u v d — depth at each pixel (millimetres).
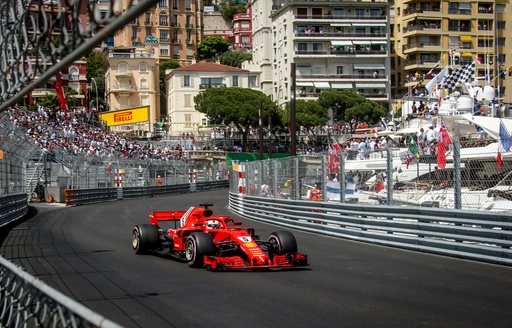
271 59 88562
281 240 11461
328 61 81250
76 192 35250
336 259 13164
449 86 30672
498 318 7586
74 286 9727
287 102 71438
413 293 9219
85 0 4758
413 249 14586
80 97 68438
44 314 4164
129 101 85875
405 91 83938
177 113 86625
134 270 11406
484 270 11508
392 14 86125
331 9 81312
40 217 25109
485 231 12500
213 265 10984
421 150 17062
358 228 17094
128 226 21688
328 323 7348
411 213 14734
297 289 9531
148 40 109500
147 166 48281
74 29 4285
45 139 37562
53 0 4715
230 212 30406
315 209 19391
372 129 54906
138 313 7832
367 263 12539
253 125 68562
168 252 13055
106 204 36344
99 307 8172
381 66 81875
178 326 7180
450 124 24812
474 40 79812
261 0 89125
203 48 121438
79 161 38844
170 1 116125
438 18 79938
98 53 103000
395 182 16078
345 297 8906
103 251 14367
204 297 8875
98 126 59875
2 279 5918
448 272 11289
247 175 28531
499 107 28922
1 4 6023
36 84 4934
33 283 4398
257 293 9195
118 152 48531
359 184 17531
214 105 67000
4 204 21125
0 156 21438
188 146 68812
